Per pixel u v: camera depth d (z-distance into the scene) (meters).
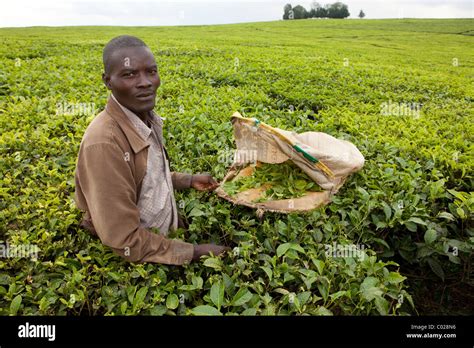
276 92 8.39
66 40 21.58
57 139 5.09
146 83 2.70
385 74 12.03
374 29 41.62
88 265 2.88
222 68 11.30
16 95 7.49
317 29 42.06
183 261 2.88
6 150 4.83
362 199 3.76
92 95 7.56
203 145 4.89
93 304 2.66
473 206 3.57
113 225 2.63
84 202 3.06
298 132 5.57
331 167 3.81
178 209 3.63
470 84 11.55
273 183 3.83
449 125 6.40
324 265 2.88
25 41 19.59
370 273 2.89
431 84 10.97
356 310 2.71
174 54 15.41
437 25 43.84
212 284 2.74
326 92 8.52
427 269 3.79
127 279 2.74
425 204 3.85
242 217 3.59
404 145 5.11
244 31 39.56
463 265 3.72
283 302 2.68
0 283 2.80
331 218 3.55
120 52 2.64
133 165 2.79
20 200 3.80
